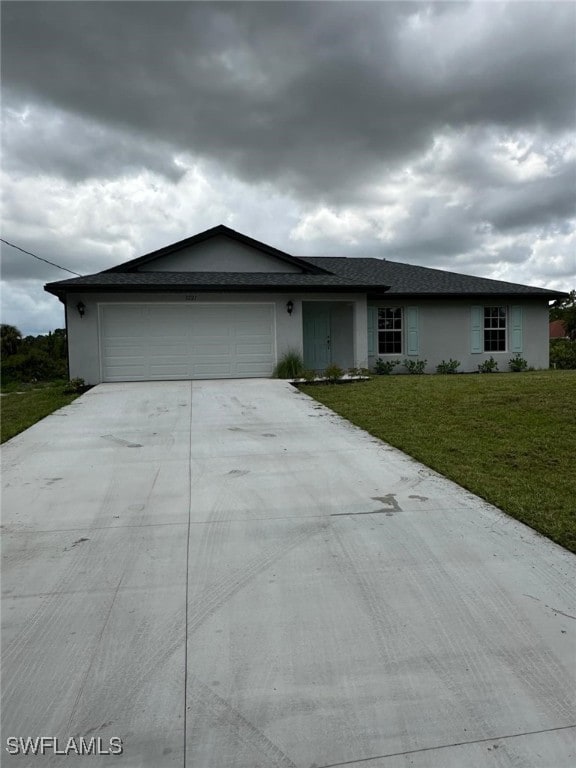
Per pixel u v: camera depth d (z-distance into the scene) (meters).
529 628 2.72
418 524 4.10
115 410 9.27
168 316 13.31
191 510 4.44
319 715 2.14
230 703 2.21
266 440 6.95
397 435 7.10
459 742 2.01
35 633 2.70
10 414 9.61
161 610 2.91
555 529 3.97
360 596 3.05
